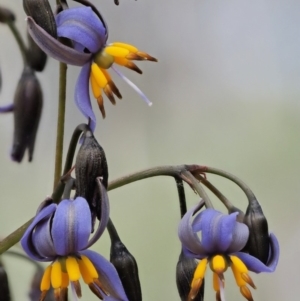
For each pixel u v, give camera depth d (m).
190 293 0.23
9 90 0.29
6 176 0.30
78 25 0.23
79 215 0.23
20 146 0.25
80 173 0.23
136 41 0.30
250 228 0.24
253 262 0.23
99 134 0.30
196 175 0.24
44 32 0.23
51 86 0.30
